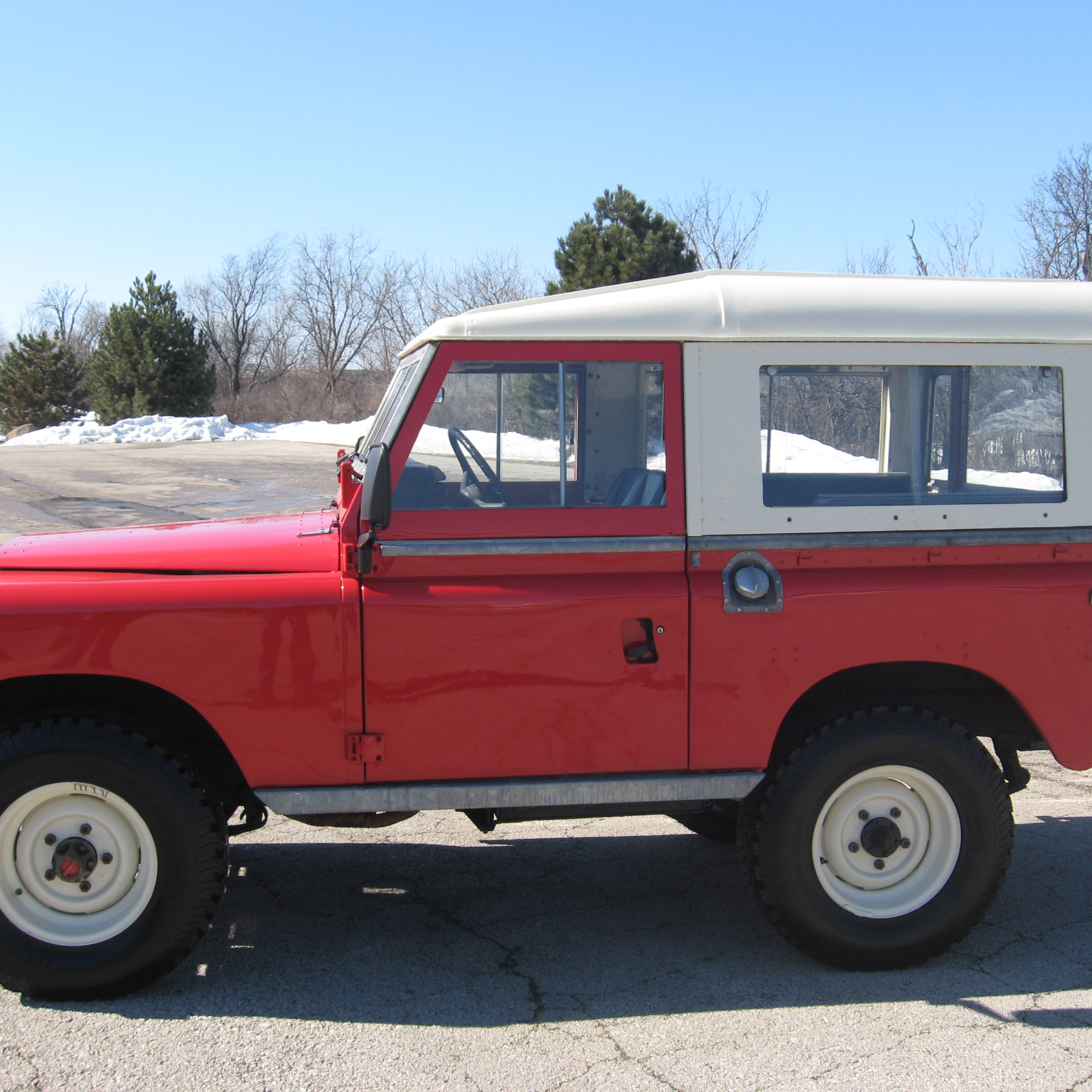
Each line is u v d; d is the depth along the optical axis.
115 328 41.03
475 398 3.33
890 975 3.52
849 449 3.46
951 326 3.46
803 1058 3.00
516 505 3.35
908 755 3.44
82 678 3.32
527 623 3.29
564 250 27.44
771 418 3.42
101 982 3.26
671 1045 3.07
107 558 3.36
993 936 3.84
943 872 3.54
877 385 3.48
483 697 3.30
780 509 3.40
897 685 3.67
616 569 3.34
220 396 58.88
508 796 3.32
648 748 3.38
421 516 3.27
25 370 44.88
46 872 3.27
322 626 3.23
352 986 3.43
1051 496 3.54
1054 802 5.41
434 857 4.62
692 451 3.37
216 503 17.28
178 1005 3.29
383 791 3.27
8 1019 3.19
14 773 3.14
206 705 3.21
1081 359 3.54
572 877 4.40
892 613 3.41
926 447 3.52
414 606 3.24
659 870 4.48
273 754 3.25
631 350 3.36
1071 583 3.48
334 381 57.50
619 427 3.38
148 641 3.17
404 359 3.82
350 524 3.24
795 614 3.38
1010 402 3.54
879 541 3.42
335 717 3.26
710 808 3.87
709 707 3.39
